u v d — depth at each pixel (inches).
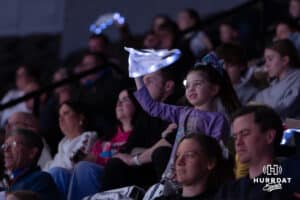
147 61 297.9
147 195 285.4
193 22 465.1
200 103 293.0
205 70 293.1
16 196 260.1
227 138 286.8
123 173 309.9
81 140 345.7
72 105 353.1
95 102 401.1
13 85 603.5
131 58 299.4
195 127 288.7
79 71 457.7
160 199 271.3
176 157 266.5
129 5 592.1
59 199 307.3
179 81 352.5
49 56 618.2
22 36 646.5
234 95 294.5
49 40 627.8
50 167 347.6
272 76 338.3
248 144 250.5
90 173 318.3
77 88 430.6
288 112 328.5
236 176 270.5
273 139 251.0
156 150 302.4
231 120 260.7
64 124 352.5
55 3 637.3
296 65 336.2
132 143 331.3
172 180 277.6
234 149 279.6
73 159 343.0
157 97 326.6
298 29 411.2
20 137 308.3
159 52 299.1
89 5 609.3
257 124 250.7
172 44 427.2
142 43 488.7
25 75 480.7
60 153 349.4
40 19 642.8
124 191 293.3
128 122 347.9
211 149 264.4
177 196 267.0
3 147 311.0
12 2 657.6
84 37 607.5
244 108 254.5
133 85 402.3
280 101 330.3
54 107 415.8
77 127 351.9
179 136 291.4
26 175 306.3
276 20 491.5
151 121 331.0
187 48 417.1
